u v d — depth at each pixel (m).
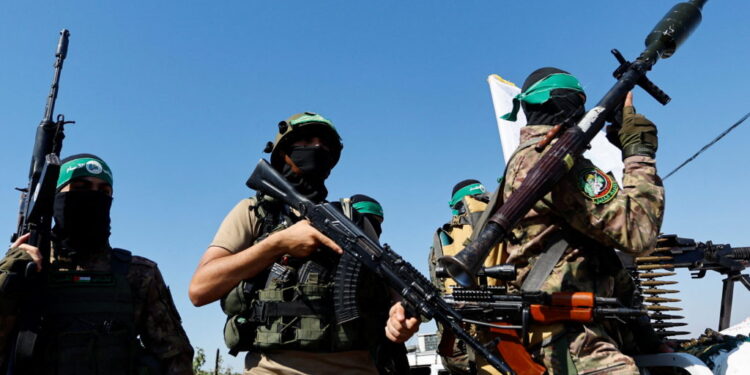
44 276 3.95
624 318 3.33
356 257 3.19
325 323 3.29
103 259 4.41
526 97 3.82
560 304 3.17
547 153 3.18
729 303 5.06
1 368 3.79
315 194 3.66
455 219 5.37
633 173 3.46
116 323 4.20
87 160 4.44
